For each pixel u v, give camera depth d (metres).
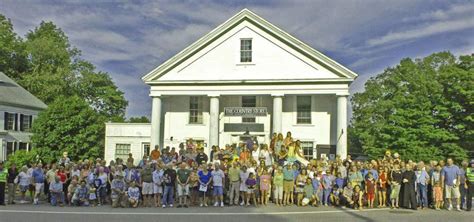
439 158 41.09
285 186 19.88
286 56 31.30
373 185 19.34
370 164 20.55
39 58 59.91
